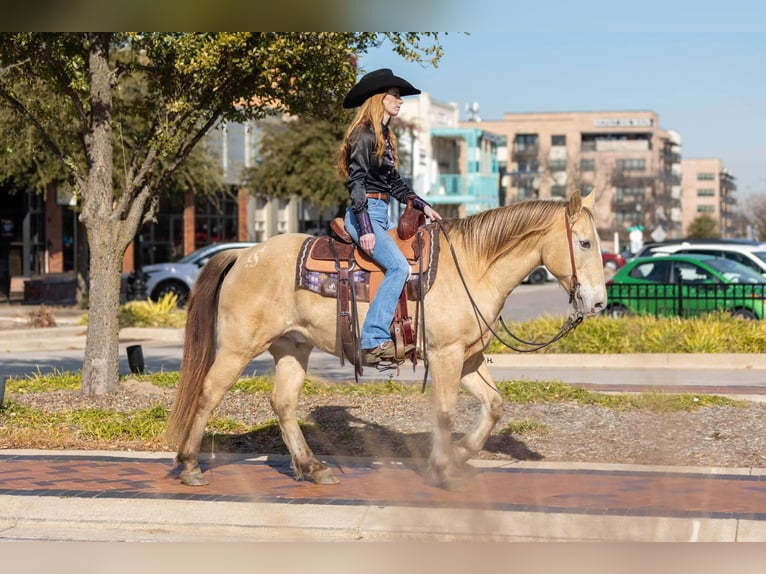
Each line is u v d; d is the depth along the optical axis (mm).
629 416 12422
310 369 18906
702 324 21516
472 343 8836
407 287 8758
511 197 157375
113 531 8172
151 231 52500
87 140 14312
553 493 8633
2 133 17344
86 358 14219
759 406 13273
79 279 37406
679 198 194750
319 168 46281
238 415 12688
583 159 158375
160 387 14930
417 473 9586
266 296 9086
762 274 28891
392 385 14781
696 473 9430
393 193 9180
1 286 46375
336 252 8961
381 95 8906
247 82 14227
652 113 173750
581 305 8727
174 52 13836
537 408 12969
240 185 51062
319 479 9125
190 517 8141
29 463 10070
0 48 13688
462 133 96750
